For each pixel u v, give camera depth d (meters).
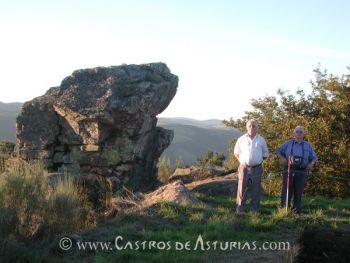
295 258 8.18
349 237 8.86
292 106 20.92
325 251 8.34
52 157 18.20
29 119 18.33
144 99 18.36
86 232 9.91
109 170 17.84
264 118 21.20
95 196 16.25
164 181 20.66
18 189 10.65
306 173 12.02
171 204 11.38
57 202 10.77
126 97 18.27
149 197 12.64
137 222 10.48
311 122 18.88
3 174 11.52
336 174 18.12
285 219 10.80
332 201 15.42
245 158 11.71
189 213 11.09
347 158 18.11
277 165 18.30
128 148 18.14
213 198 14.41
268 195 17.14
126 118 17.94
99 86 18.39
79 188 15.34
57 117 18.22
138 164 19.16
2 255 8.04
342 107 19.25
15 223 9.95
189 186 16.23
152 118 20.28
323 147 18.39
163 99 20.89
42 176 11.81
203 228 9.98
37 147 18.19
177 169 19.83
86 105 17.75
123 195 15.55
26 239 9.50
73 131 17.98
